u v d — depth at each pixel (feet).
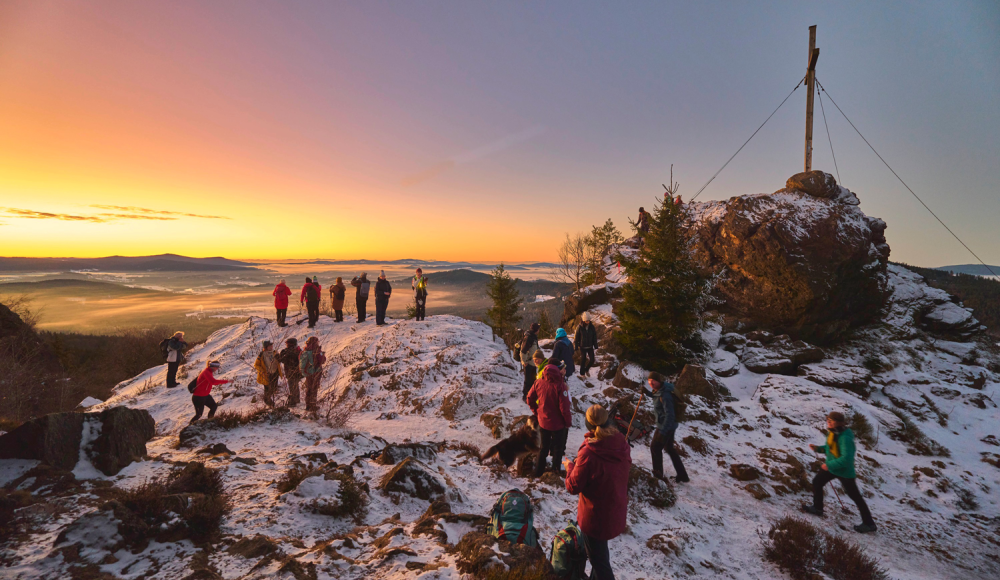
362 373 43.11
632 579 14.42
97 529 10.77
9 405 61.31
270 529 13.16
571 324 63.05
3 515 11.46
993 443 33.50
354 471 19.65
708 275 51.37
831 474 21.94
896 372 46.70
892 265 68.85
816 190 59.00
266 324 62.23
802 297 51.37
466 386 37.60
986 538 21.62
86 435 16.31
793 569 16.88
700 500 22.45
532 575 10.02
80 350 166.20
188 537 11.68
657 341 45.06
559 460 22.12
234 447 23.49
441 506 15.78
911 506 24.20
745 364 46.93
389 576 10.44
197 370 49.29
